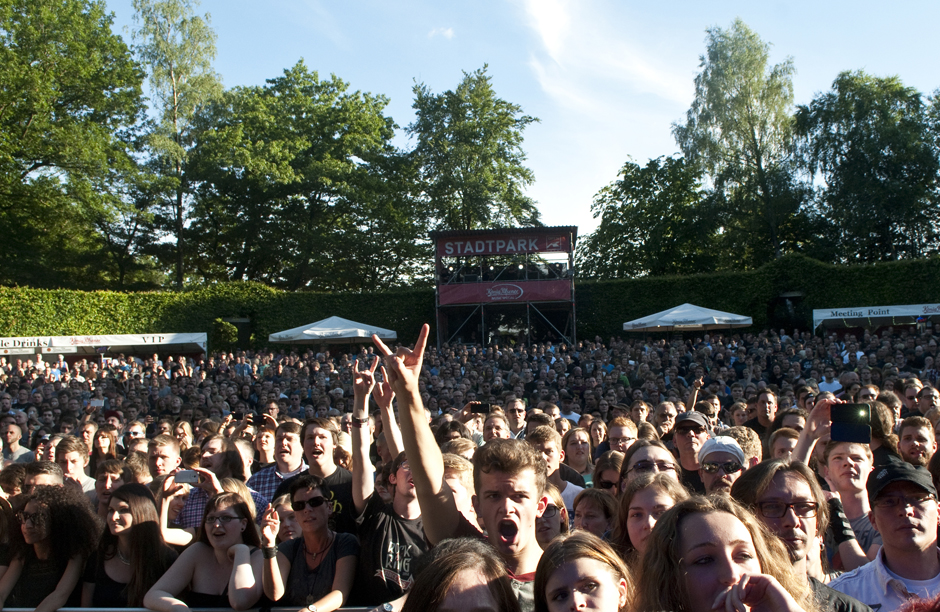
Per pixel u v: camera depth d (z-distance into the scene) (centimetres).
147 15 3638
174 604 397
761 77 3975
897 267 3106
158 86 3669
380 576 395
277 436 628
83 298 3127
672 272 4156
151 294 3275
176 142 3756
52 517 446
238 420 981
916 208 3803
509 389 1506
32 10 3381
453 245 3212
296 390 1819
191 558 425
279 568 412
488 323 3525
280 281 4388
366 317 3500
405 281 4378
